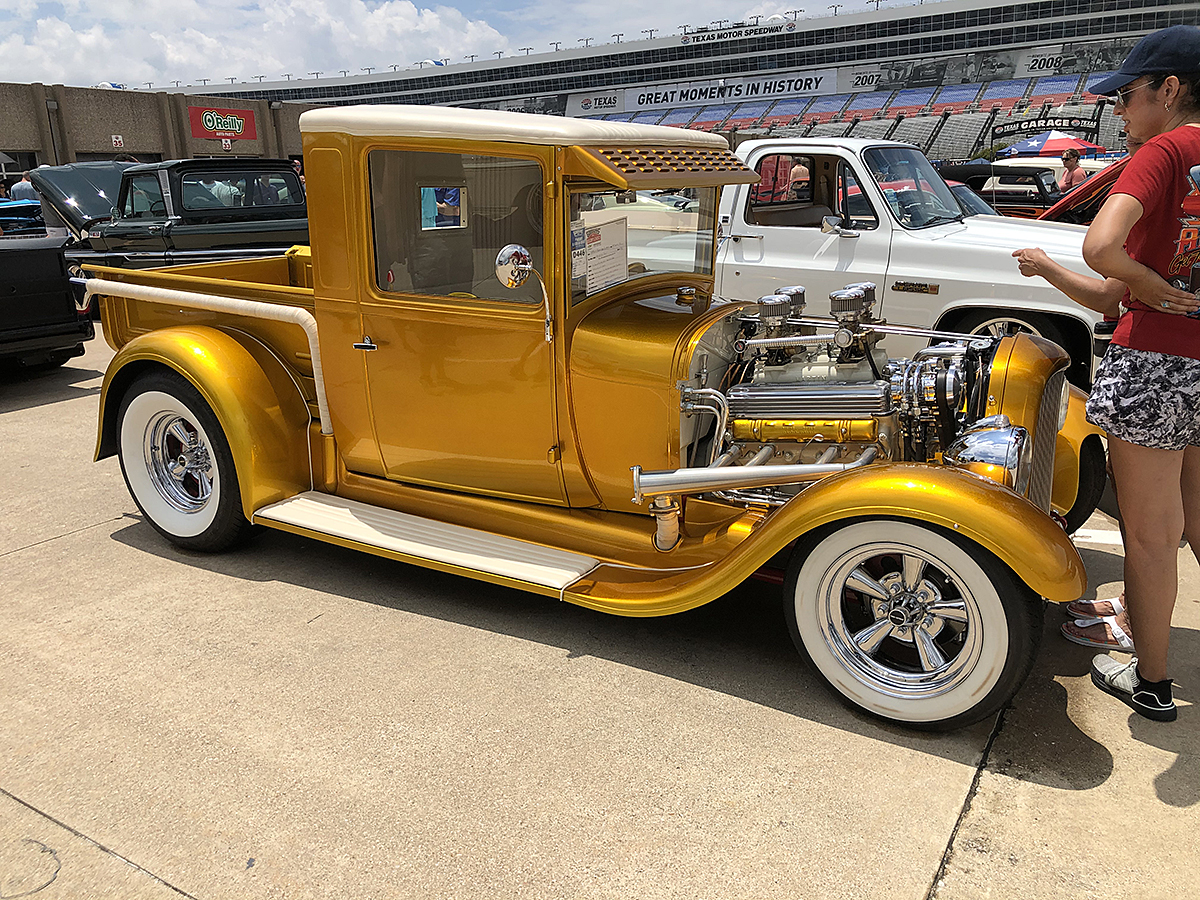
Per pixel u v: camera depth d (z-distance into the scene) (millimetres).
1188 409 2531
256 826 2346
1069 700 2943
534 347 3197
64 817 2377
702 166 3363
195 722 2793
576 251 3113
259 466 3707
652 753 2654
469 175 3123
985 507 2463
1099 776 2553
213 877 2176
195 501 4070
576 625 3447
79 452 5676
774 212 6676
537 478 3445
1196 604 3596
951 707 2650
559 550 3408
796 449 3113
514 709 2877
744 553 2814
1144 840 2299
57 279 7219
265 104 40688
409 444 3609
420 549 3393
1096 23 73000
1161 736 2744
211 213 9852
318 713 2844
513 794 2471
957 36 78688
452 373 3381
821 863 2221
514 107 103250
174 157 38219
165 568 3930
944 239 6059
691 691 2992
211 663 3139
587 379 3166
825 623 2828
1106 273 2441
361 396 3629
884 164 6371
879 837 2309
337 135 3299
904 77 81688
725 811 2406
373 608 3570
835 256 6293
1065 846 2277
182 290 4074
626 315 3264
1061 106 63594
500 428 3385
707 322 3215
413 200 3256
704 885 2150
